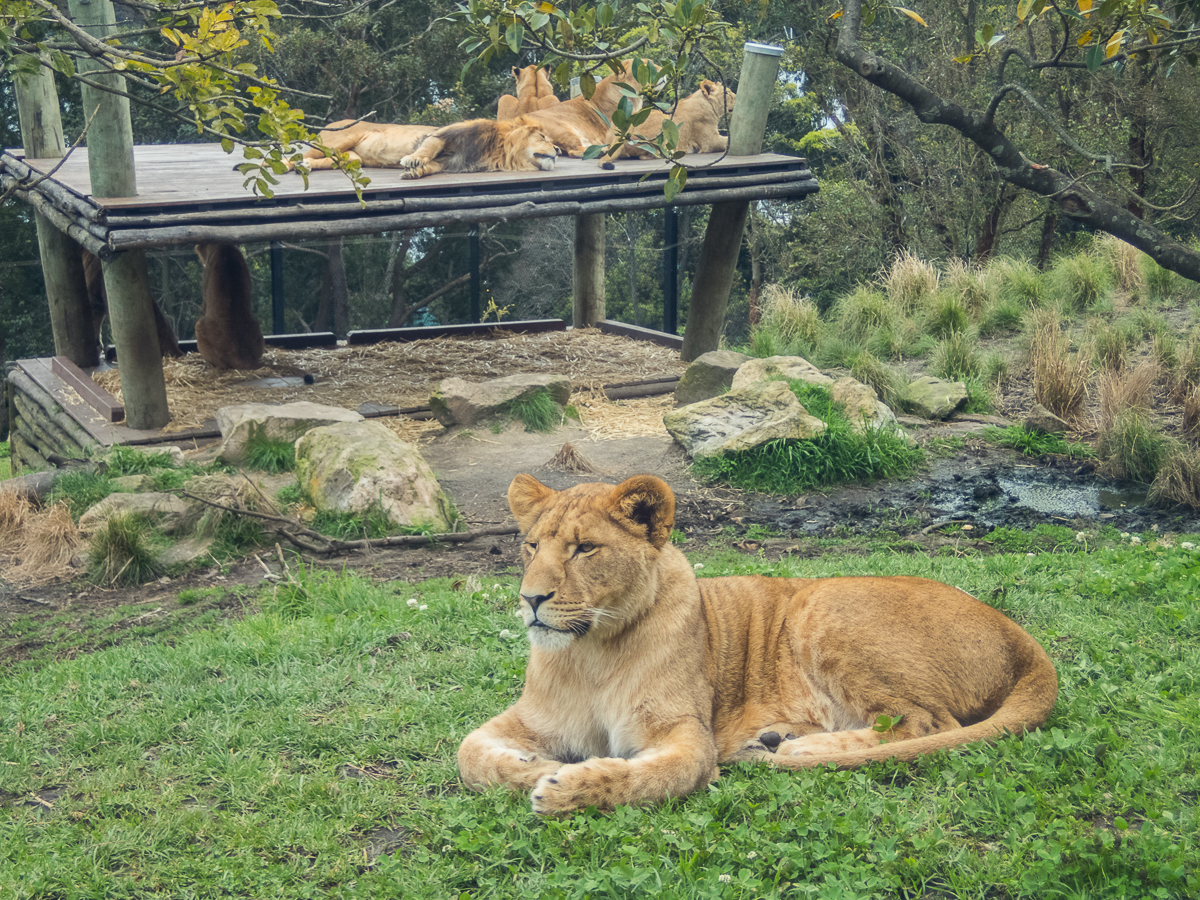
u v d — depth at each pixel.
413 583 7.02
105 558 7.84
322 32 25.47
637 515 3.66
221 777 3.97
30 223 27.12
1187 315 14.29
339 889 3.20
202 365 13.50
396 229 10.95
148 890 3.27
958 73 20.48
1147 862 2.95
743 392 10.51
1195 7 5.33
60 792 3.97
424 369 13.77
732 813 3.46
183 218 9.91
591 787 3.39
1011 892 2.99
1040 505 8.99
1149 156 19.86
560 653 3.75
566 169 12.75
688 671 3.72
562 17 4.89
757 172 12.87
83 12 9.66
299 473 8.99
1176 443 9.83
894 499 9.24
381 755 4.07
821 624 3.94
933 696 3.82
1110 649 4.78
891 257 24.06
